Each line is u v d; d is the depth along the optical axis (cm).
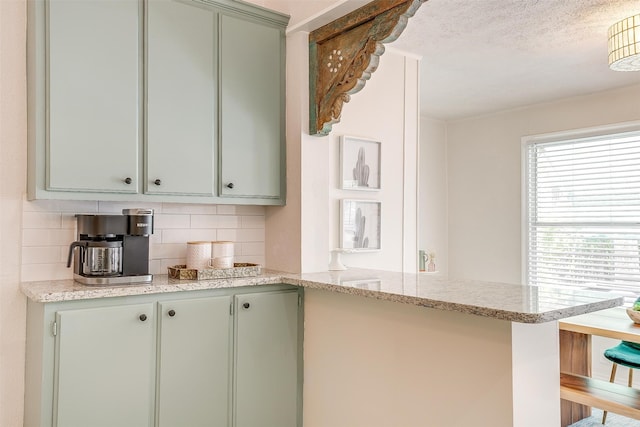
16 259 220
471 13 272
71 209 234
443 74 379
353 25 240
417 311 196
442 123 541
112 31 217
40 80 202
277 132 271
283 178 274
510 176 488
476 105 471
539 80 392
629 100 408
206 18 245
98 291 197
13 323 219
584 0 255
